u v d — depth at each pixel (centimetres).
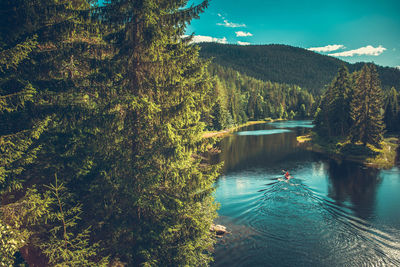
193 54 943
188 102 823
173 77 874
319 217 1703
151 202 826
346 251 1309
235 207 1928
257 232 1532
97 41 855
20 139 586
